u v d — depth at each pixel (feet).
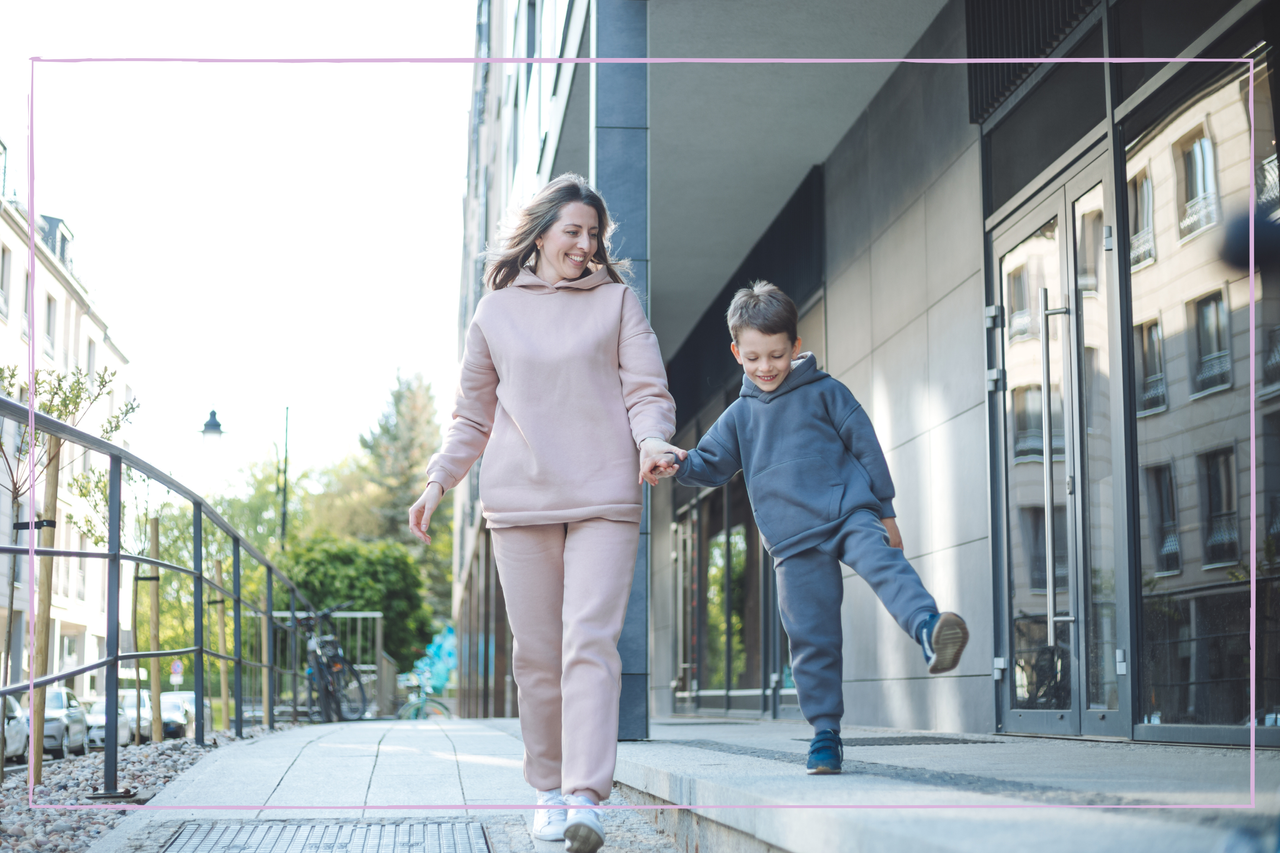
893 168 23.04
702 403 40.50
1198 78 13.24
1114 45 15.05
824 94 24.09
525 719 8.79
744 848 7.32
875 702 23.32
